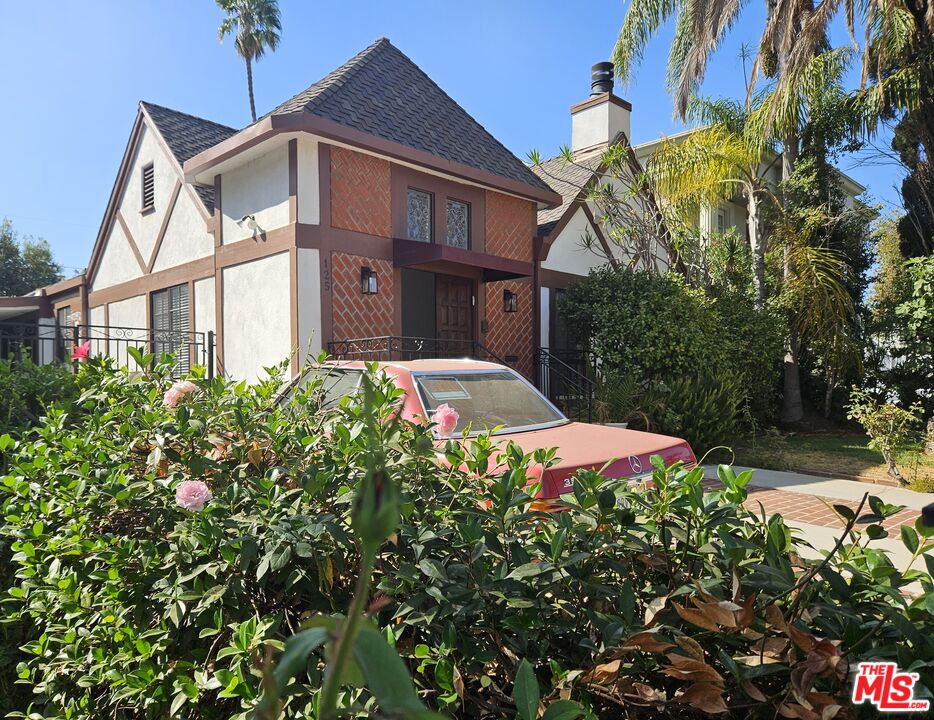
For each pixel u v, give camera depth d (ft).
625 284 38.29
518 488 6.40
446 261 34.58
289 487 7.14
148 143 44.60
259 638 5.00
